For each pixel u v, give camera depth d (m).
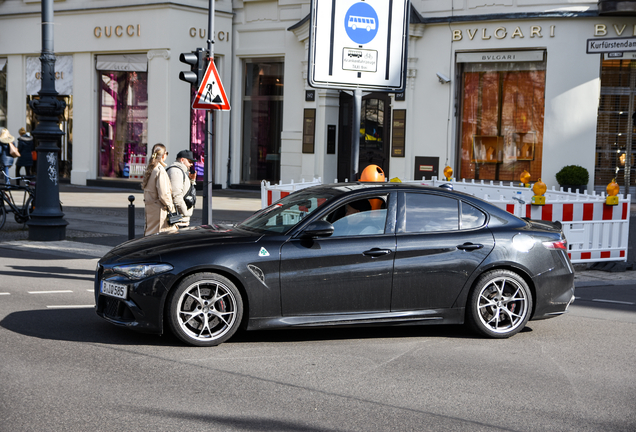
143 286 6.07
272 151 24.12
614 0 18.20
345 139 22.69
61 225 12.85
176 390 5.07
